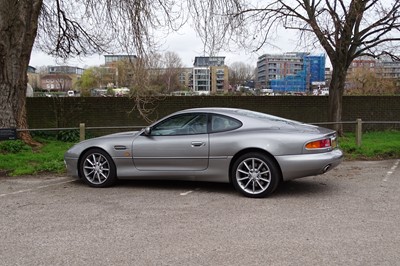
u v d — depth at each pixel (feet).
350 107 60.59
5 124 39.55
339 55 48.11
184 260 13.71
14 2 38.96
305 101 61.05
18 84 40.22
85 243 15.38
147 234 16.30
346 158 35.68
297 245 14.92
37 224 17.72
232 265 13.26
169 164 23.58
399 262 13.37
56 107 59.98
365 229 16.61
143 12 37.14
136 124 60.59
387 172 29.25
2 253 14.49
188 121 23.84
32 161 33.58
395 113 60.49
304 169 21.26
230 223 17.58
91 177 25.25
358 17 45.70
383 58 57.57
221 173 22.68
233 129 22.85
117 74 101.40
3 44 38.96
